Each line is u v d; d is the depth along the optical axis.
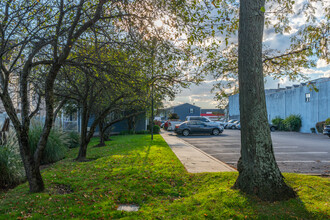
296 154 12.03
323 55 7.57
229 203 4.99
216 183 6.44
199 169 8.16
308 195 5.29
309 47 7.41
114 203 5.40
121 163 8.91
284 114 35.62
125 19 6.29
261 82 5.53
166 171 7.62
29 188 6.29
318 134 26.08
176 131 24.59
